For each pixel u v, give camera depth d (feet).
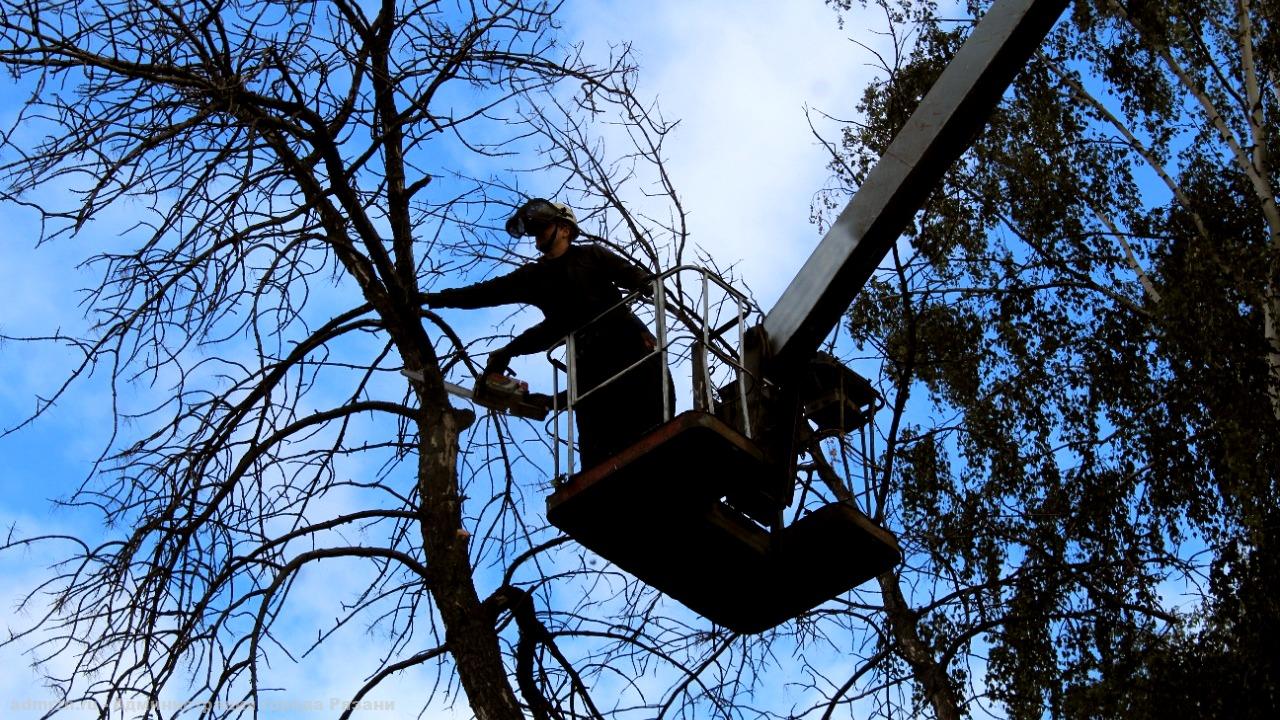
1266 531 37.19
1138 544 39.40
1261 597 35.83
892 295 43.60
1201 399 42.98
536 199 25.63
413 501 27.43
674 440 21.72
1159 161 50.47
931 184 24.40
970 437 42.73
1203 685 34.81
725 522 23.53
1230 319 42.65
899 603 36.52
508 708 24.11
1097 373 43.96
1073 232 46.85
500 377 25.05
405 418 27.99
